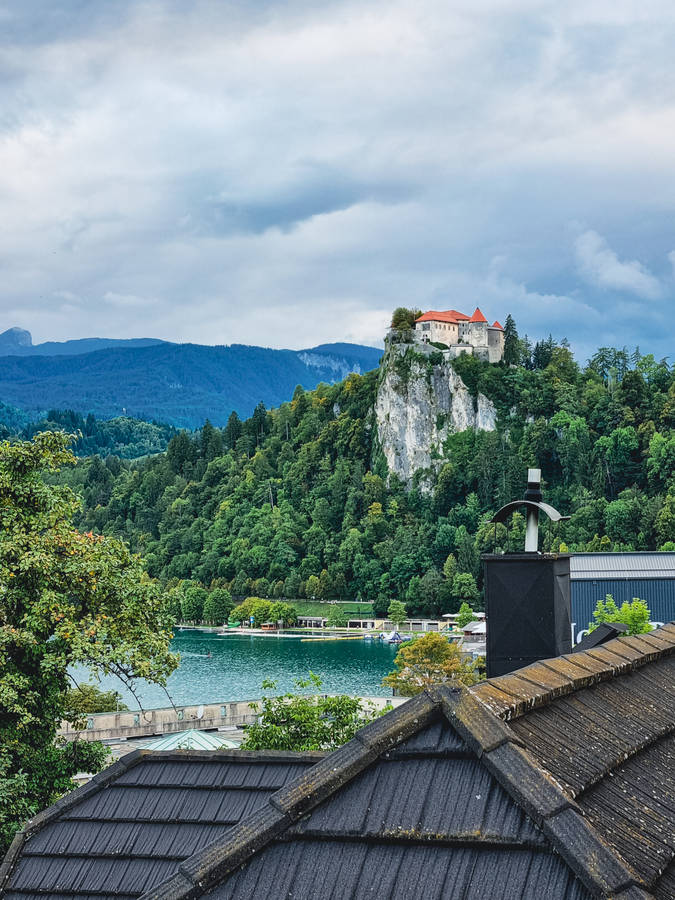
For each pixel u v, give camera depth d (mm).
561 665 11180
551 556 15555
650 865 7781
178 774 14461
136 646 33250
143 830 13695
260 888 7992
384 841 7977
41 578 32469
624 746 9734
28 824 14164
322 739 44812
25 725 30438
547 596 15469
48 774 30641
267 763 14266
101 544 34594
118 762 14914
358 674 184500
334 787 8367
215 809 13719
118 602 34406
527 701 9500
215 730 74625
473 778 8109
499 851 7602
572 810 7543
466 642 195250
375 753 8508
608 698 10953
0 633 30234
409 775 8320
